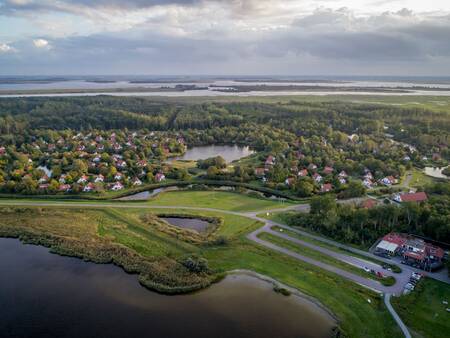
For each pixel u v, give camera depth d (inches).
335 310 2874.0
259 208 5083.7
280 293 3125.0
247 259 3636.8
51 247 3890.3
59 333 2650.1
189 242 4028.1
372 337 2564.0
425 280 3240.7
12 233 4202.8
